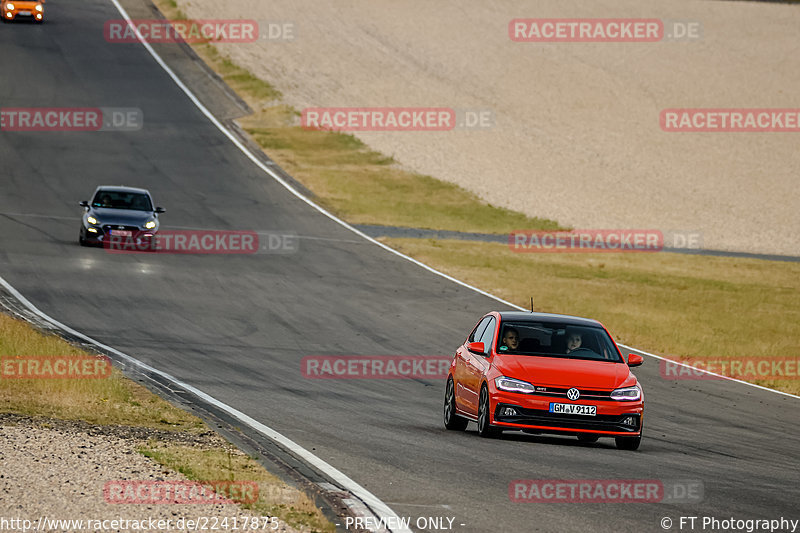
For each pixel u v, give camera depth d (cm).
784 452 5209
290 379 6469
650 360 8844
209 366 6662
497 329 5094
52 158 17312
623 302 12225
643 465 4297
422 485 3656
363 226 15688
